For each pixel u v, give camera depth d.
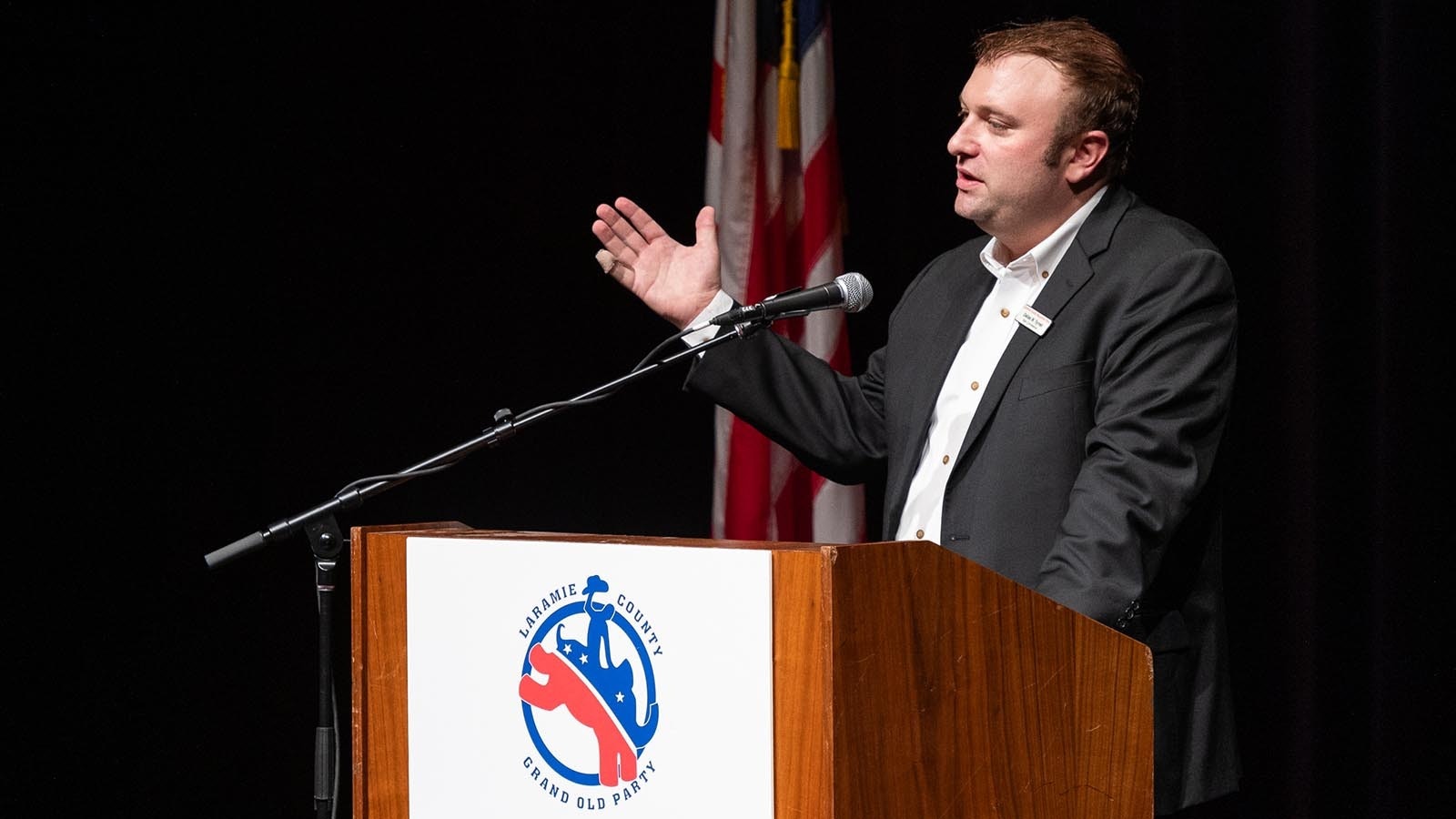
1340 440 5.88
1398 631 5.63
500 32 7.37
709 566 2.63
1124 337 4.02
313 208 7.01
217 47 6.77
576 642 2.82
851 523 6.48
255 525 6.84
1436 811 5.54
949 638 2.67
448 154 7.28
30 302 6.32
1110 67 4.30
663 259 4.62
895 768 2.55
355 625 3.19
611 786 2.76
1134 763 2.96
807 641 2.50
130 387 6.55
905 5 7.12
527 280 7.42
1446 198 5.59
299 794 6.91
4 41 6.26
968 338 4.56
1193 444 3.86
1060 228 4.40
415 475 3.52
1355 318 5.87
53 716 6.34
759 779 2.55
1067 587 3.53
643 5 7.50
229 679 6.76
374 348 7.14
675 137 7.52
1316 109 5.87
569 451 7.49
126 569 6.52
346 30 7.07
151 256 6.61
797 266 6.67
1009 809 2.74
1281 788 5.97
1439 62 5.59
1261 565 6.05
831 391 4.88
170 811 6.60
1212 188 6.20
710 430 7.58
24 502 6.30
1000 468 4.13
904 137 7.12
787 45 6.37
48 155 6.36
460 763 3.00
